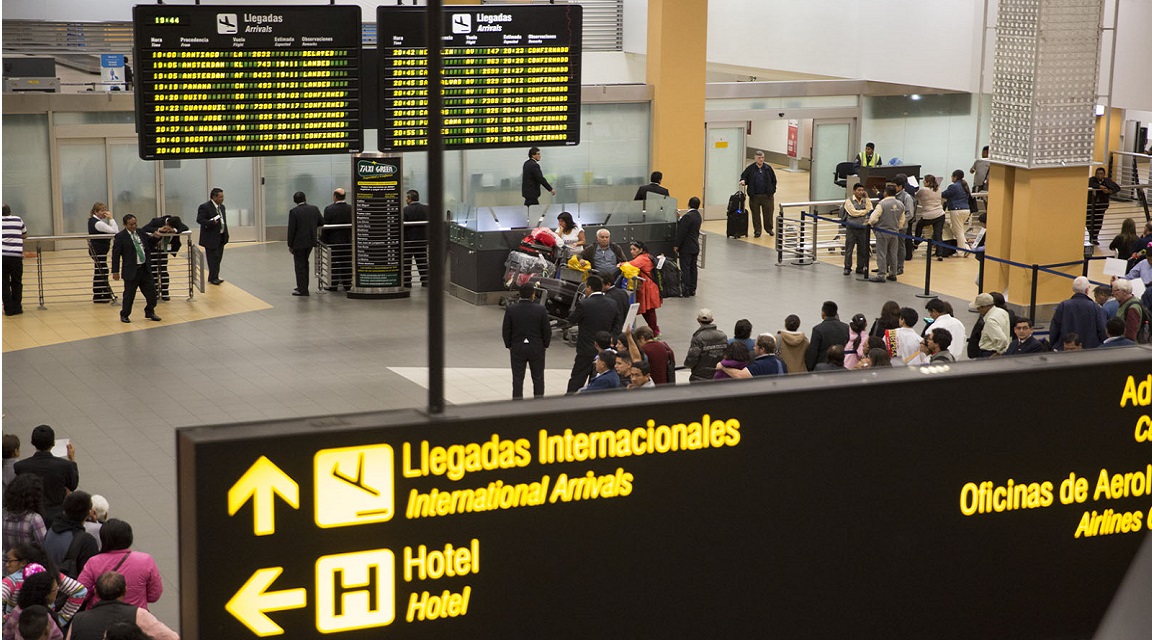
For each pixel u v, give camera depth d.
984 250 18.78
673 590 3.49
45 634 6.63
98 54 26.44
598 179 25.11
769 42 29.83
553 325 17.53
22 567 7.57
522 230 19.11
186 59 14.22
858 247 20.84
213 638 3.04
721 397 3.45
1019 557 3.85
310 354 16.28
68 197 22.67
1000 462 3.77
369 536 3.16
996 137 18.06
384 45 15.12
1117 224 25.67
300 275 19.45
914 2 25.64
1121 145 30.14
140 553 7.74
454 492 3.23
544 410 3.29
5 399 14.24
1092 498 3.91
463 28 15.38
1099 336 13.60
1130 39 24.73
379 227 19.19
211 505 2.99
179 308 18.62
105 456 12.52
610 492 3.39
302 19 14.58
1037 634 3.92
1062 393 3.81
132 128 22.80
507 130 15.90
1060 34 17.30
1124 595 3.98
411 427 3.16
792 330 12.77
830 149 27.42
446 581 3.27
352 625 3.17
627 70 31.06
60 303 18.83
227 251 23.00
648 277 16.78
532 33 15.70
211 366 15.68
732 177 26.69
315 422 3.13
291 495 3.07
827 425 3.56
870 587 3.69
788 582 3.60
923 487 3.70
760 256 22.64
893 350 12.66
